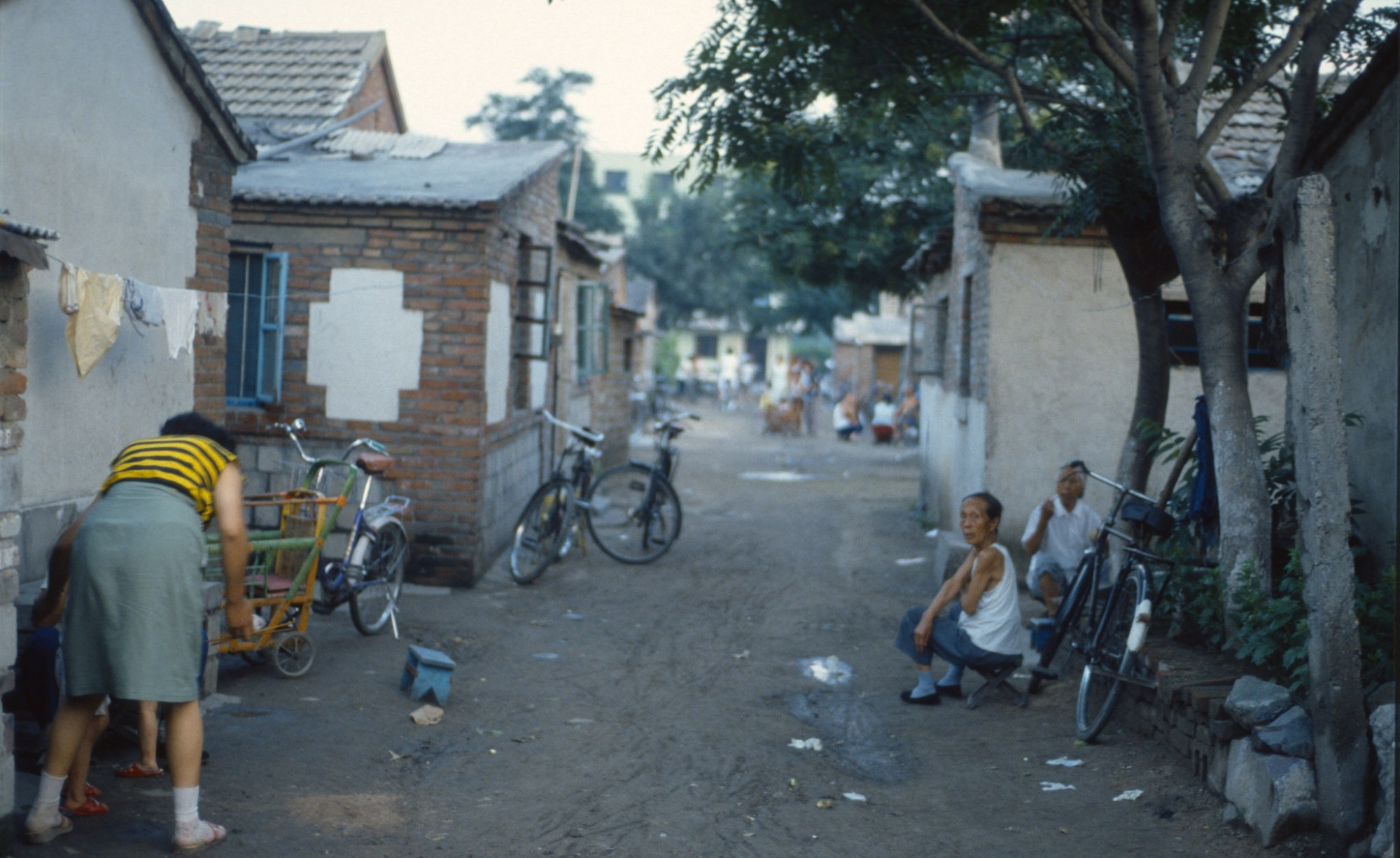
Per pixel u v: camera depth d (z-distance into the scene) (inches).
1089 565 265.3
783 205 724.7
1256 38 329.7
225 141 285.1
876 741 243.6
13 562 158.2
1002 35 365.1
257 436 397.4
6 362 156.1
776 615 373.7
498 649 315.9
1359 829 167.6
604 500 511.8
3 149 206.4
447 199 381.7
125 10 243.6
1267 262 210.4
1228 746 193.0
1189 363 416.2
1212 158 431.5
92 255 235.1
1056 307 402.9
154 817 177.8
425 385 394.0
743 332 2454.5
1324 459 177.5
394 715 246.5
